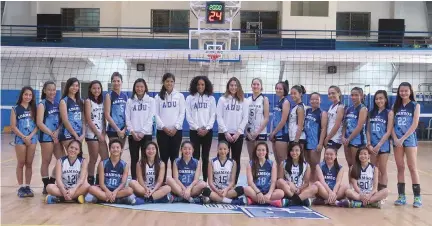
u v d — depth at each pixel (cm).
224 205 486
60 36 1709
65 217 419
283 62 1428
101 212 443
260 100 550
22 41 1692
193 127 533
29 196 520
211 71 1431
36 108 529
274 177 495
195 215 436
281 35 1700
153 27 1723
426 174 787
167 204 488
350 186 514
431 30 1777
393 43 1648
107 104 538
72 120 527
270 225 401
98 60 1477
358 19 1772
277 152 553
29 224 392
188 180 506
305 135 552
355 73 1484
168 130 525
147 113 532
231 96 540
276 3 1747
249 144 556
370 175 498
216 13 1159
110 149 493
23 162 521
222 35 1214
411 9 1764
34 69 1479
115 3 1759
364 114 519
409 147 509
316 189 492
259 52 917
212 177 505
